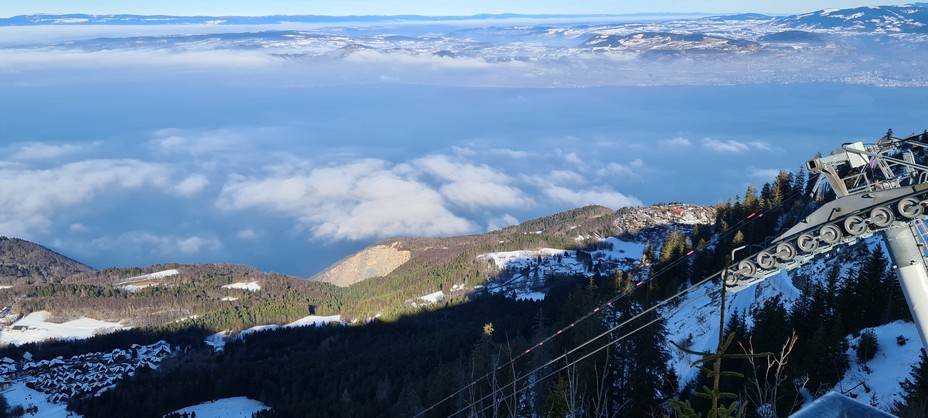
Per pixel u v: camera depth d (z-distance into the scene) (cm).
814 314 3656
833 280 4122
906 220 1095
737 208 8412
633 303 4112
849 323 3625
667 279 6806
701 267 6850
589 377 3359
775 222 7412
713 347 4444
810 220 1215
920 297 1076
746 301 5344
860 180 1284
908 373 2825
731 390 3141
